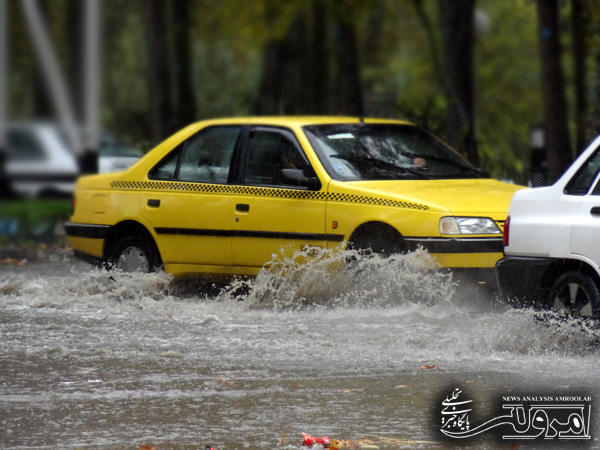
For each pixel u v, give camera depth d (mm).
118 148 74000
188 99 70875
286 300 31391
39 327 28812
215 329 28156
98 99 68250
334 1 64188
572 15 63375
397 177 31969
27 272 42438
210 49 88500
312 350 25000
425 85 87375
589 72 67500
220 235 32531
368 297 30250
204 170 33438
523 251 25062
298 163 31812
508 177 51188
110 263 35281
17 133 80688
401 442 17203
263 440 17344
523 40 101750
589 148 24406
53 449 16984
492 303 29812
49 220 53156
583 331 23859
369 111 60125
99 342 26469
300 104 65062
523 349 24609
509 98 105875
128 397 20469
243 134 33094
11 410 19484
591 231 23531
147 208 34062
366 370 22719
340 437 17500
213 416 18922
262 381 21766
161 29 62250
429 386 21047
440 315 29125
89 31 69438
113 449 16953
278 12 66438
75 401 20172
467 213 29453
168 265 33719
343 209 30438
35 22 81625
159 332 27844
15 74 82750
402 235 29656
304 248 31000
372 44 86938
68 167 79750
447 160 33781
